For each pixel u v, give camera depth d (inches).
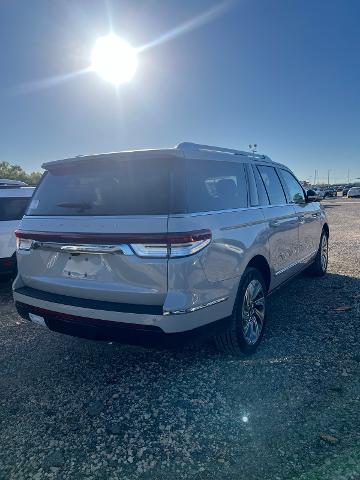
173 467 97.1
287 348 158.4
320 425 109.0
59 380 141.3
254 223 155.5
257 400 122.8
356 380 131.1
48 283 136.7
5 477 96.0
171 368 146.9
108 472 96.7
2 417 120.3
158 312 113.6
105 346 169.2
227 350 148.1
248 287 150.5
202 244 118.6
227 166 151.6
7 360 158.6
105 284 122.4
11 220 258.5
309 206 239.6
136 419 116.8
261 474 93.1
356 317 190.1
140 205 120.0
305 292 236.2
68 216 131.9
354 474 91.2
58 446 106.7
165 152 122.0
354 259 334.0
